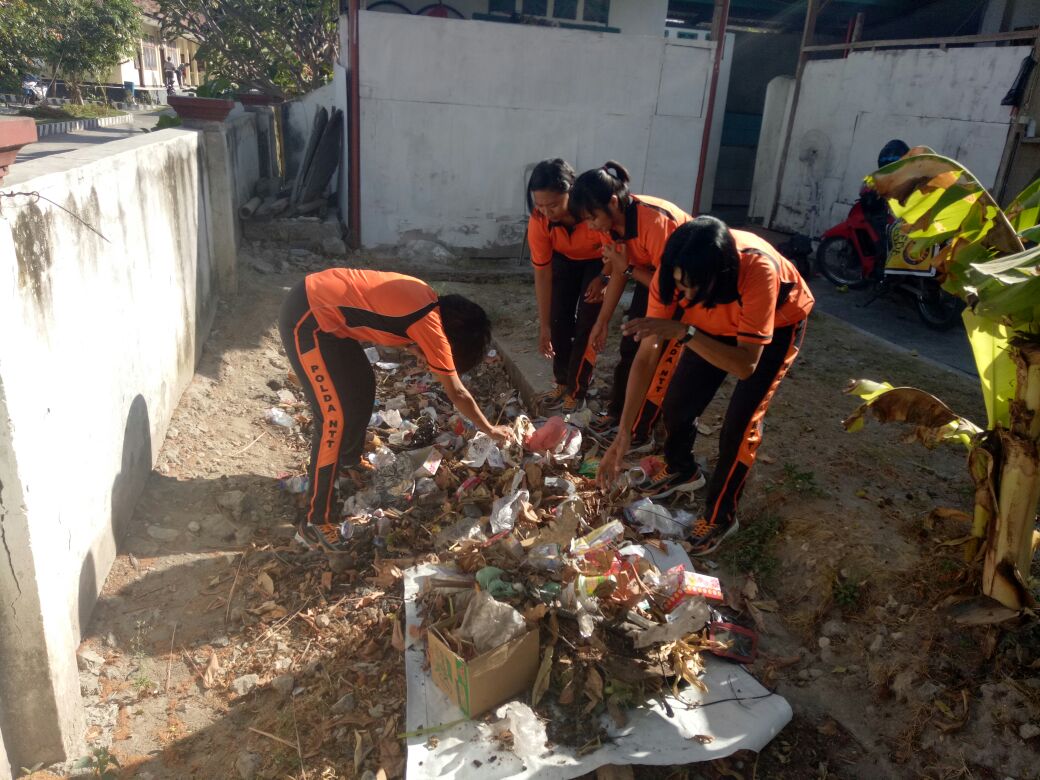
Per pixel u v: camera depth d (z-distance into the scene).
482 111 8.20
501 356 5.70
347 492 3.87
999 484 2.63
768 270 2.69
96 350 2.95
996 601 2.70
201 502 3.71
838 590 3.08
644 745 2.39
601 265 4.33
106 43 15.96
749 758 2.45
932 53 8.93
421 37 7.80
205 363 5.20
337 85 9.86
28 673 2.22
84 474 2.79
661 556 3.29
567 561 2.86
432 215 8.49
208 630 2.97
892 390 2.98
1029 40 9.10
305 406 4.97
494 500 3.60
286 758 2.45
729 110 14.16
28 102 15.66
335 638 2.92
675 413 3.52
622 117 8.52
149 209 3.92
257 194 9.52
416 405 5.00
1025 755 2.38
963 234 2.74
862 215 8.18
